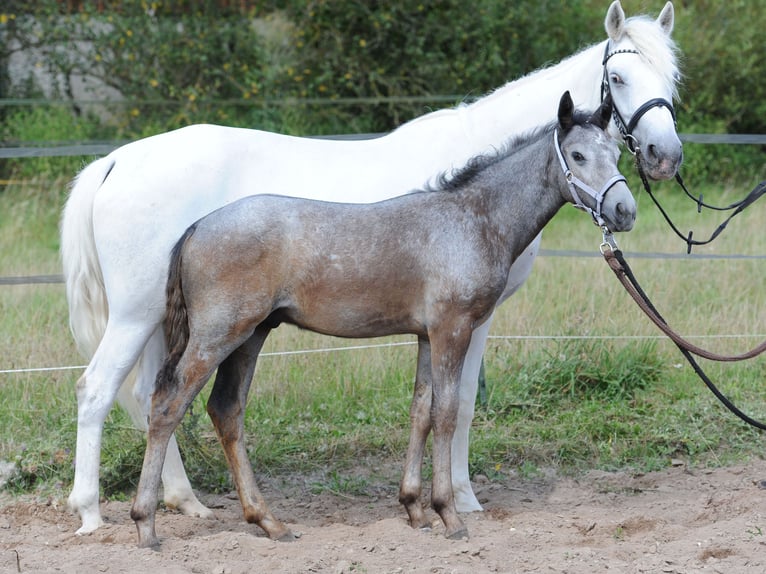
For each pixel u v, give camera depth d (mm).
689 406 6547
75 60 13875
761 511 4840
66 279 4984
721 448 6102
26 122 13047
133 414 5195
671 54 5148
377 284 4359
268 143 4969
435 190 4520
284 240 4312
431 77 14328
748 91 15312
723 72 15102
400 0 13883
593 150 4371
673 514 4961
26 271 8820
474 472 5828
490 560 4188
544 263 9109
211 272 4262
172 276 4391
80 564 4074
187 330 4391
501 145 4965
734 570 3977
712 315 7680
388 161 5004
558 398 6754
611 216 4336
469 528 4734
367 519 5086
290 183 4891
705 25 15297
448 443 4465
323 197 4879
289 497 5445
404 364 6988
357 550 4285
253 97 14016
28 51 14258
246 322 4305
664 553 4242
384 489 5578
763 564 4047
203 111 13812
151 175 4785
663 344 7363
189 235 4355
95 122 13930
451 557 4203
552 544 4488
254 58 14266
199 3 14273
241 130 5008
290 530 4641
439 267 4352
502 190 4469
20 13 13883
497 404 6602
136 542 4500
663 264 8859
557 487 5598
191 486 5438
